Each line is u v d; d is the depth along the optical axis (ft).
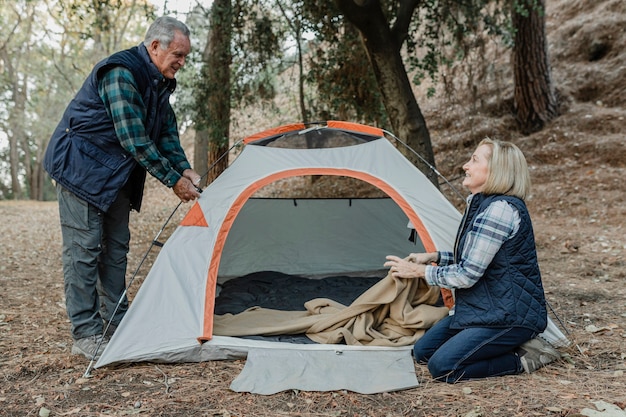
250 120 45.32
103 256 10.20
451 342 8.57
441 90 40.96
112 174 9.25
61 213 9.45
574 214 24.67
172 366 9.29
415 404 7.73
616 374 8.60
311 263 16.87
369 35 21.93
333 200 17.16
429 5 28.55
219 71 27.61
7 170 99.50
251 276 15.76
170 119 10.67
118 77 8.97
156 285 9.84
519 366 8.73
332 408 7.70
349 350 9.64
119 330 9.31
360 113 27.96
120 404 7.81
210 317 9.79
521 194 8.59
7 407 7.71
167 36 9.23
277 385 8.31
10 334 11.19
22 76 77.66
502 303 8.38
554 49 39.09
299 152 12.34
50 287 16.20
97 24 23.97
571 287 14.57
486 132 33.83
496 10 27.37
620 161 28.68
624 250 18.47
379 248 17.04
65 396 8.09
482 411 7.41
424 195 11.51
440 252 9.89
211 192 11.14
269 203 17.02
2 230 31.12
